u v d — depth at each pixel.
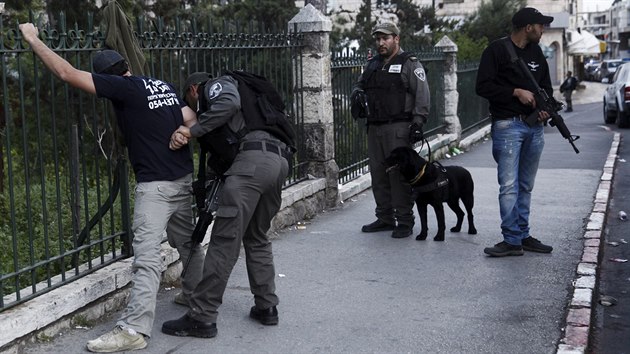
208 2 15.25
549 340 4.88
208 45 6.72
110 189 5.59
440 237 7.44
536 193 10.19
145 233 4.72
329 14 24.14
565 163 13.14
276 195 4.89
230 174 4.76
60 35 4.99
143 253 4.71
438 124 15.06
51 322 4.76
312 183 8.69
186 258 5.25
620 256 7.46
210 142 4.76
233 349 4.72
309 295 5.79
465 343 4.84
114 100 4.72
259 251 5.09
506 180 6.73
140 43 5.73
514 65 6.47
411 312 5.41
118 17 5.43
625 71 22.02
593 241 7.42
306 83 8.80
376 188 7.83
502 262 6.70
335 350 4.72
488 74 6.56
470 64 17.73
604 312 5.84
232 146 4.73
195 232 4.85
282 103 5.01
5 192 7.73
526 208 6.98
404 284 6.06
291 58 8.54
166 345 4.75
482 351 4.71
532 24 6.46
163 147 4.78
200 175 4.92
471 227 7.70
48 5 10.71
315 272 6.41
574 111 31.56
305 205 8.48
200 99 4.82
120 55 4.86
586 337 4.91
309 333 5.00
